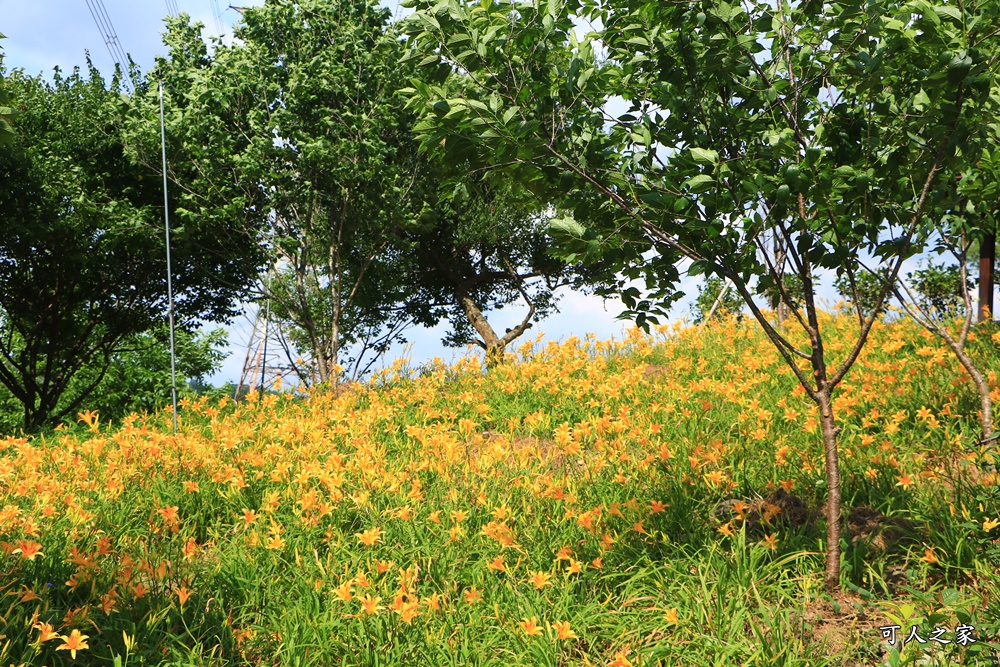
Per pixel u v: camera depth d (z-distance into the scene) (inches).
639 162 165.3
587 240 161.2
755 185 150.5
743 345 384.5
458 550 191.6
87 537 201.8
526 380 360.2
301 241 741.3
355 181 691.4
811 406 273.0
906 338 339.6
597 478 228.2
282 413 357.7
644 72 171.6
